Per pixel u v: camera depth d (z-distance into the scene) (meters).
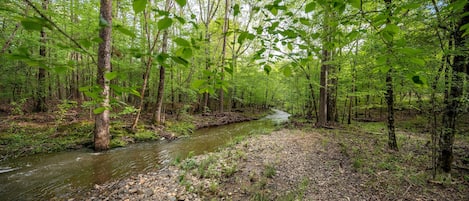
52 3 8.42
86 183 5.16
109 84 1.33
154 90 15.06
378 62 1.54
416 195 4.02
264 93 29.77
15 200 4.39
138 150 8.17
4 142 7.20
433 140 4.72
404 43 1.41
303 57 2.01
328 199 4.04
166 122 13.06
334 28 2.27
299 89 16.88
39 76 11.24
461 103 4.32
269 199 4.10
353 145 7.89
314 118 18.22
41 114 11.30
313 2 1.68
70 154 7.18
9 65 8.55
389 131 7.29
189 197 4.30
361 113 20.92
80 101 14.72
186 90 13.61
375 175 4.93
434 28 3.84
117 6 9.12
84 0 8.66
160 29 1.18
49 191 4.74
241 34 1.86
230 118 18.98
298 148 7.60
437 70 4.12
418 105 5.19
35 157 6.69
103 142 7.79
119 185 4.97
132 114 13.74
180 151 8.23
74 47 1.13
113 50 7.27
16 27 6.93
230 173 5.26
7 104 13.72
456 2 1.37
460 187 4.18
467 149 7.02
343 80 11.85
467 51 3.61
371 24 1.61
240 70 20.02
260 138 9.59
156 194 4.47
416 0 2.81
